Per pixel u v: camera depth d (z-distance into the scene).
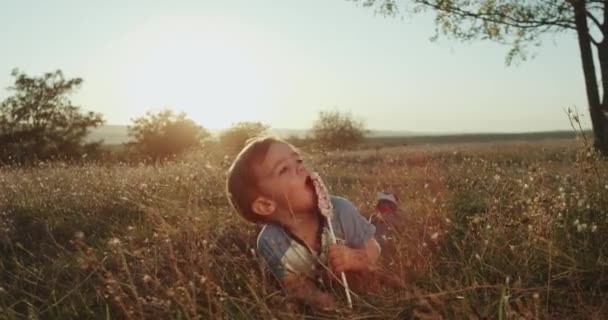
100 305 3.17
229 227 4.58
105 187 7.45
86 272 3.79
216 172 7.16
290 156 3.07
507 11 17.22
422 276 3.12
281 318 2.63
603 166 5.06
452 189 6.17
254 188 3.06
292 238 3.15
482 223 3.79
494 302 2.58
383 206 3.98
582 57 16.41
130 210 5.92
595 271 2.97
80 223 5.62
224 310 2.78
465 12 17.81
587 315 2.55
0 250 4.72
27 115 42.28
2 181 8.55
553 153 11.87
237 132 28.66
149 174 8.69
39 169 10.55
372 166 12.23
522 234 3.38
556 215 3.62
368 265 3.06
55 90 43.00
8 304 3.34
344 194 6.33
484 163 7.80
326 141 48.34
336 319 2.69
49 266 4.01
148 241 4.21
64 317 3.12
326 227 3.15
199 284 3.11
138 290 3.31
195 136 39.75
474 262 3.13
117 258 3.67
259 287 3.11
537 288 2.75
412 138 90.62
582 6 15.95
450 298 2.66
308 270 3.17
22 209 6.54
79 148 43.34
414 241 3.50
